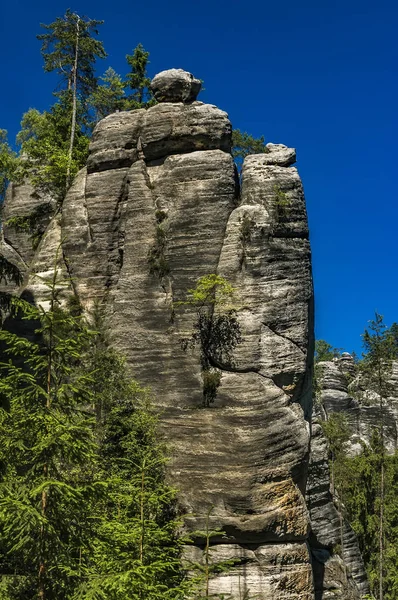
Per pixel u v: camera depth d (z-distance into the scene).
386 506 50.31
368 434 69.31
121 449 28.06
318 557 37.03
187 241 32.84
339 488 49.66
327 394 72.00
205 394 30.47
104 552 14.88
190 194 33.50
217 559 27.94
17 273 30.20
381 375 45.81
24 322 33.78
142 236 33.78
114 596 12.47
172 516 28.64
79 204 36.56
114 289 34.50
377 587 47.19
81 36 47.94
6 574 12.38
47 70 47.84
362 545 48.72
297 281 32.22
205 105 35.38
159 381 31.30
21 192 43.56
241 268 31.92
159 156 35.44
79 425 12.62
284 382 30.91
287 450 29.47
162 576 16.95
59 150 44.47
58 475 12.59
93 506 15.98
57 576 12.31
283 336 31.41
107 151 36.25
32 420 12.49
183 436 30.02
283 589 27.89
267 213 32.66
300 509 29.09
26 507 11.25
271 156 34.78
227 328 31.16
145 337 32.12
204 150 34.72
